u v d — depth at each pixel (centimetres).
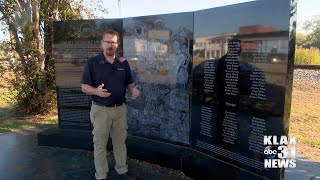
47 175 406
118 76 368
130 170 423
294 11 297
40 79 771
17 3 739
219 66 369
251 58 331
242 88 344
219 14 363
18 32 758
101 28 491
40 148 510
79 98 521
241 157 352
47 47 786
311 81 1315
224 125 369
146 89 469
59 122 542
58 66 524
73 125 534
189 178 400
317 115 788
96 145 381
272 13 307
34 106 793
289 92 307
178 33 421
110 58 368
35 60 766
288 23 295
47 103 800
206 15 380
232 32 349
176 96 436
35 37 761
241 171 349
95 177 397
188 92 421
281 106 308
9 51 760
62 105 534
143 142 467
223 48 361
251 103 335
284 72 302
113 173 413
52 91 803
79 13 875
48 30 779
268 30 312
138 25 462
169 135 454
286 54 299
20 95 798
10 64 766
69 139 502
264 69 319
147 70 464
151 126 473
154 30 446
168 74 441
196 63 400
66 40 512
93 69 363
